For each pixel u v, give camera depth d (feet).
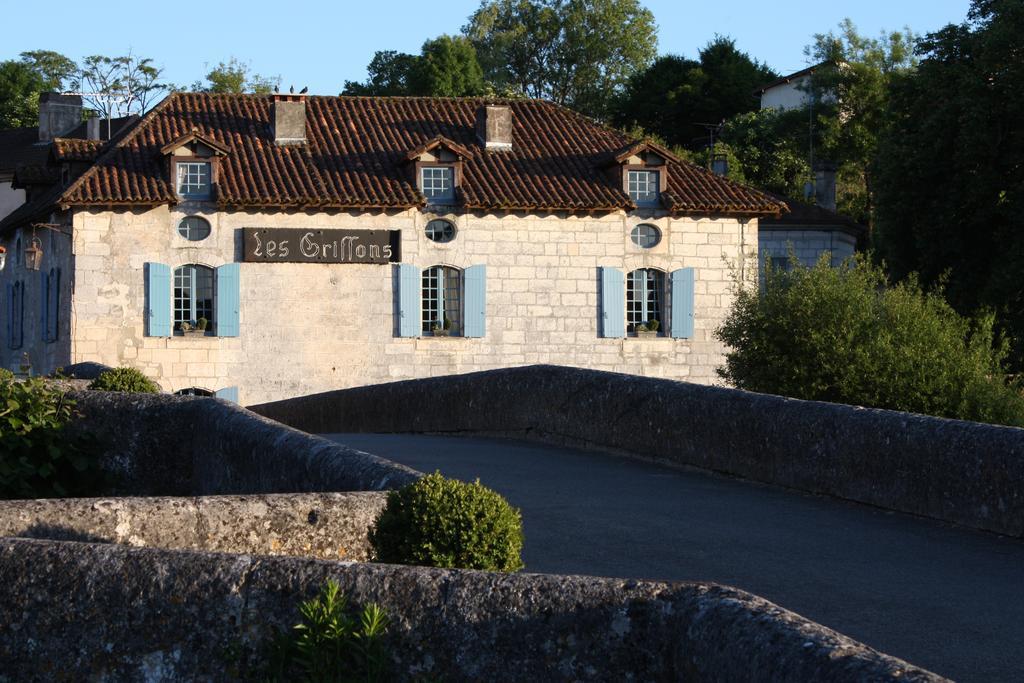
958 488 28.96
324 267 93.81
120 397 37.50
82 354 90.02
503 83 231.30
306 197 91.04
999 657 18.38
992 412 49.70
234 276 92.17
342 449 25.05
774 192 179.11
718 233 99.81
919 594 22.52
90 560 15.28
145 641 14.88
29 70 244.42
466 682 13.98
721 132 198.59
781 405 35.65
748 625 12.09
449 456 43.55
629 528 29.27
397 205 92.79
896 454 30.99
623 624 13.56
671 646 13.20
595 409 45.14
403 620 14.30
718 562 25.45
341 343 93.97
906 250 108.78
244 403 92.43
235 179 92.38
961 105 100.68
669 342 98.78
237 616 14.73
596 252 97.66
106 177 90.68
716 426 38.27
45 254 100.78
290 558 15.06
